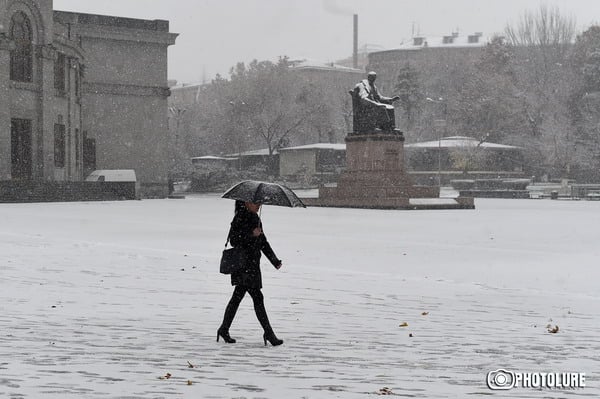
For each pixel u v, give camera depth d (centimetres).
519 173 14375
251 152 16038
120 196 8275
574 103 14562
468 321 1397
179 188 14175
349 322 1375
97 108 9425
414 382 910
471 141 13938
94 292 1706
